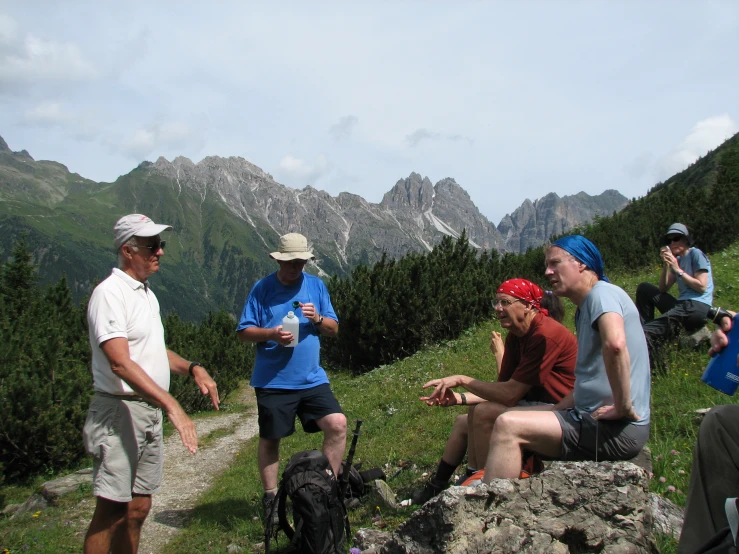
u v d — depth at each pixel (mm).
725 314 3760
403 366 14633
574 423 3820
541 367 4699
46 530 7273
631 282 16719
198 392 17594
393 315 17047
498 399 4766
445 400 4926
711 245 19500
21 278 16219
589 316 3791
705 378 3834
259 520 6320
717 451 3031
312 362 6125
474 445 5008
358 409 11500
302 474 4586
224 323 27406
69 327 15922
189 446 3924
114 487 4160
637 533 3299
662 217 21203
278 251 6203
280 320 6133
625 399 3578
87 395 11898
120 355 4035
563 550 3225
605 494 3338
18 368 11383
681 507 4152
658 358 7883
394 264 19344
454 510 3203
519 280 4859
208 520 6859
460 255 19578
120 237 4395
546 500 3354
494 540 3221
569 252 3941
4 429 10758
